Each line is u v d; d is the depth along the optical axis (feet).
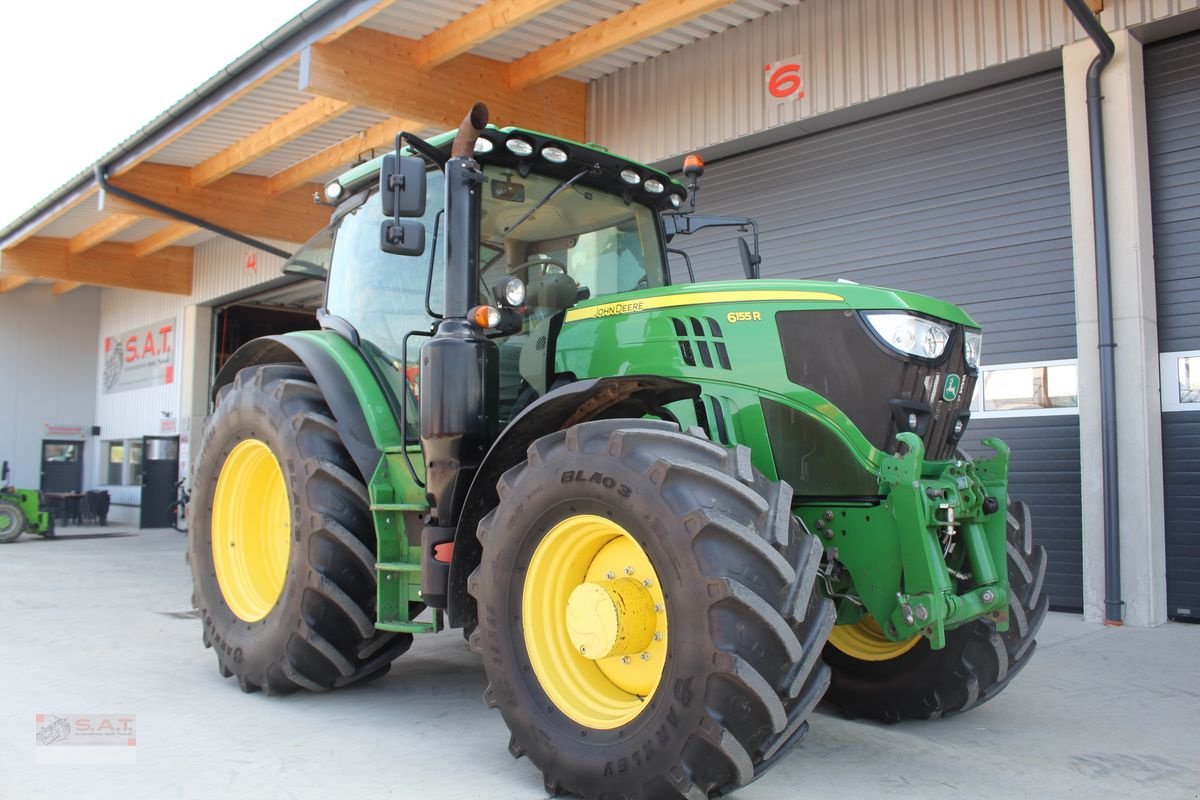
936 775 9.84
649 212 14.19
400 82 25.48
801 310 10.33
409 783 9.45
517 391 12.26
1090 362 19.33
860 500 9.89
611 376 10.16
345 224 14.66
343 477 12.30
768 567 8.20
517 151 12.20
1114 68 19.36
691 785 8.04
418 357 12.56
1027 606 11.49
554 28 25.34
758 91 25.11
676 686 8.14
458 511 10.93
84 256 47.16
